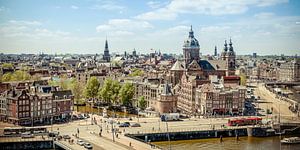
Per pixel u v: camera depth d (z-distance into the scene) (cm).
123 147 18988
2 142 19888
